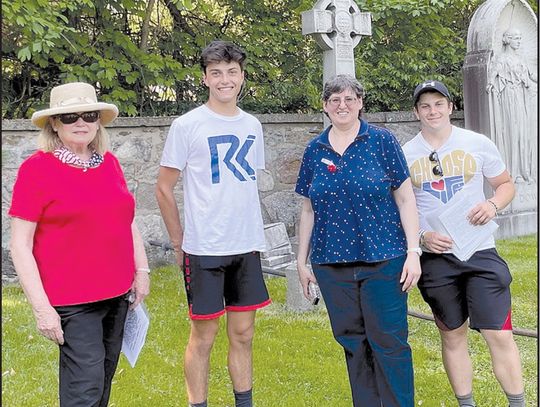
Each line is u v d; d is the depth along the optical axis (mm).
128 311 3127
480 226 3352
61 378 2850
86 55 7809
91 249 2818
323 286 3297
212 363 4504
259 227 3521
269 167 8164
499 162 3436
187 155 3385
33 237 2781
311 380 4219
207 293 3387
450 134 3428
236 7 9070
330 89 3176
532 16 8812
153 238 7527
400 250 3201
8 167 6785
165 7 8898
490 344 3312
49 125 2838
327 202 3205
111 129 7309
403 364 3236
